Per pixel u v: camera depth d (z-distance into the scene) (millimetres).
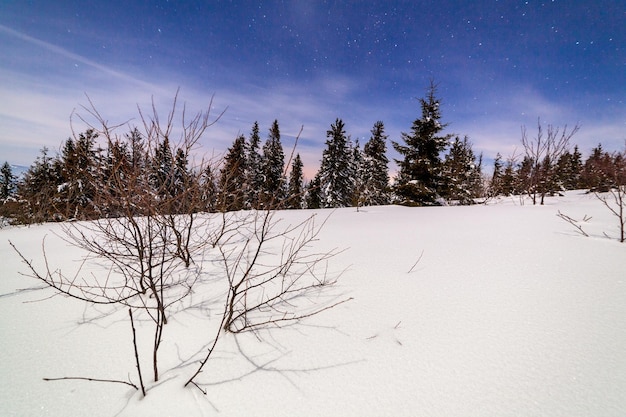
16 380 1247
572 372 1163
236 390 1183
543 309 1647
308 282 2223
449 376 1190
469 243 3127
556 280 2016
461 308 1722
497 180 18297
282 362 1337
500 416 994
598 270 2143
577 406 1009
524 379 1146
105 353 1443
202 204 2889
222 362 1359
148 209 1921
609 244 2850
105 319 1773
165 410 1091
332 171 23656
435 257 2682
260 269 2543
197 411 1086
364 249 3059
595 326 1448
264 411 1073
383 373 1231
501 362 1247
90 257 3053
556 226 3865
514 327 1493
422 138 14859
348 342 1460
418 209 7293
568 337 1381
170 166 2254
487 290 1934
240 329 1575
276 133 22766
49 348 1480
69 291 2189
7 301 2020
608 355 1236
